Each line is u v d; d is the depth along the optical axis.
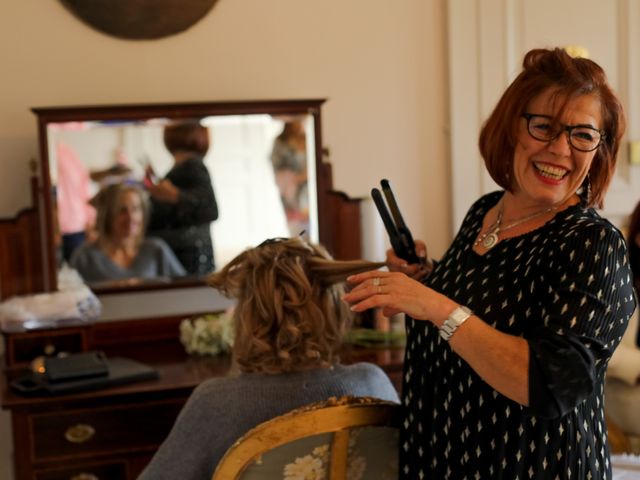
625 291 1.11
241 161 2.45
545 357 1.03
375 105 2.64
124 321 2.46
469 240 1.34
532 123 1.17
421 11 2.64
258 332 1.41
